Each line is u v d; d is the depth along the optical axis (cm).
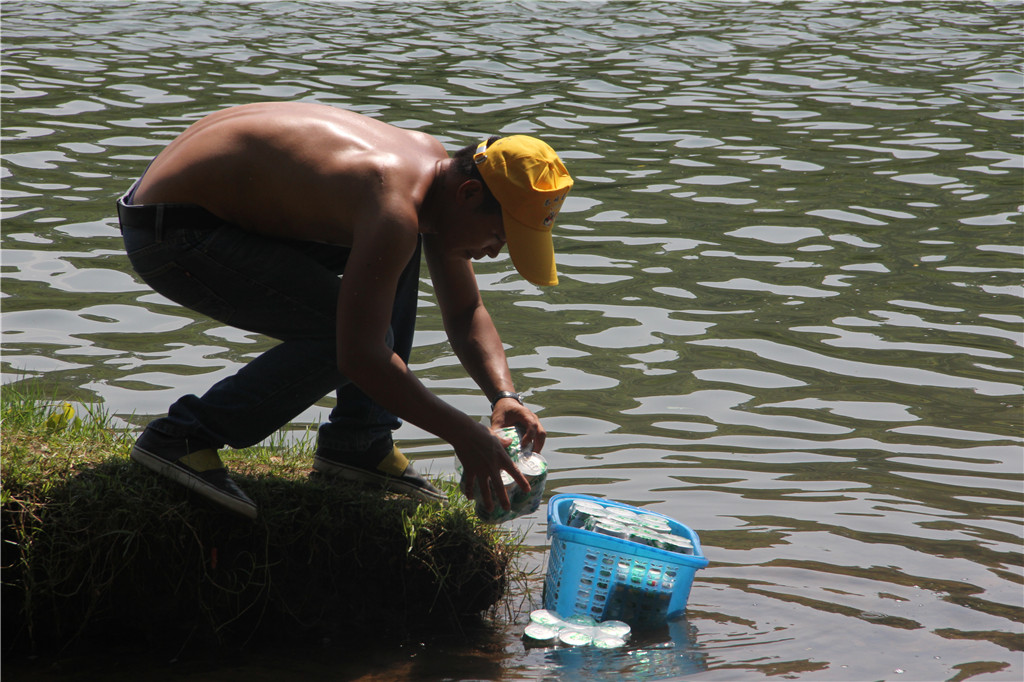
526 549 433
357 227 337
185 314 699
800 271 817
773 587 396
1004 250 868
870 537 435
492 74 1579
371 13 2186
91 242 830
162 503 371
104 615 373
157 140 1160
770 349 663
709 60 1747
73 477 377
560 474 495
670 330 695
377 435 414
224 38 1831
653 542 377
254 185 356
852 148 1220
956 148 1220
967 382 613
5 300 700
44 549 361
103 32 1861
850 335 688
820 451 523
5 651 361
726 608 381
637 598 373
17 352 614
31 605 361
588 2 2394
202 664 356
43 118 1241
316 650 370
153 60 1611
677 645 356
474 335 417
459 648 369
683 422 556
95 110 1289
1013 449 526
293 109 370
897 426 553
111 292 729
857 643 355
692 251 864
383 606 391
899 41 1923
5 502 362
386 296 336
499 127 1258
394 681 341
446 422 349
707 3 2397
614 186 1054
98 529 364
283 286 368
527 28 2009
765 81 1591
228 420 371
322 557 388
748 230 921
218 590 378
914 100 1476
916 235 910
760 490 480
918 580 401
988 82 1588
